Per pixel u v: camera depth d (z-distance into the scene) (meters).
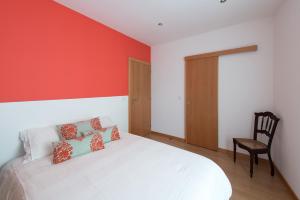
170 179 1.15
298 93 1.65
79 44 2.32
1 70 1.62
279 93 2.17
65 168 1.35
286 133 1.93
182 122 3.52
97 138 1.77
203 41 3.09
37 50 1.88
